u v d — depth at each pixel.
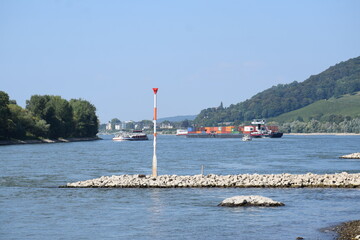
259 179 112.44
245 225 68.56
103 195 97.38
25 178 138.50
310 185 107.62
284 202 87.00
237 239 61.19
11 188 112.81
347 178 111.25
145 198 92.94
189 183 109.00
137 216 75.75
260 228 66.62
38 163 199.88
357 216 74.25
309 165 183.38
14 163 199.62
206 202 87.75
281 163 195.25
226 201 84.12
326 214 75.81
